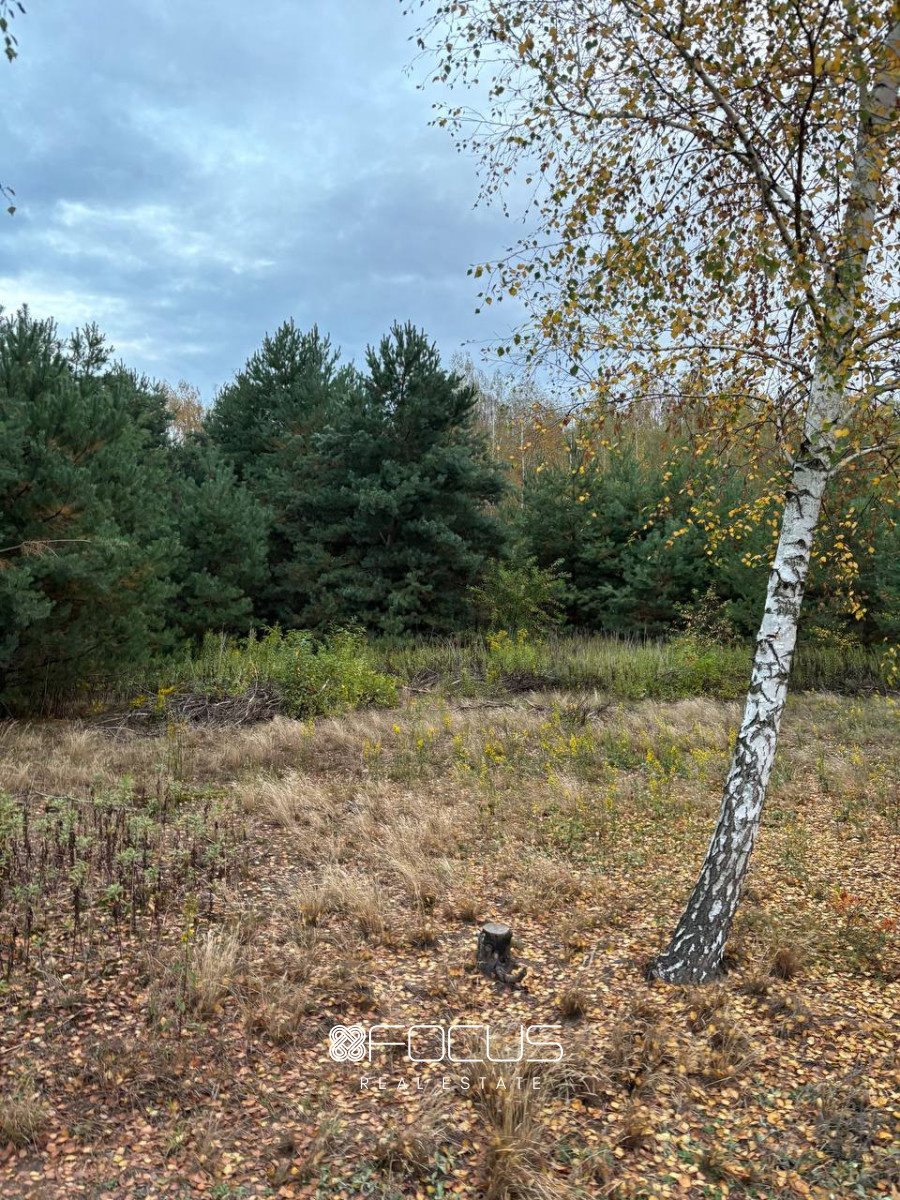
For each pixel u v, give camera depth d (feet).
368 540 71.20
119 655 40.65
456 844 22.88
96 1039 13.00
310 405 90.68
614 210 16.40
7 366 38.06
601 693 49.85
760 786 15.37
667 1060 12.92
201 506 61.00
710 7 14.20
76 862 19.36
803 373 16.14
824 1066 12.84
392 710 43.47
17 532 34.91
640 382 17.54
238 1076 12.32
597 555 78.95
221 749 33.04
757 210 14.14
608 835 24.13
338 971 15.40
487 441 75.05
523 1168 10.28
